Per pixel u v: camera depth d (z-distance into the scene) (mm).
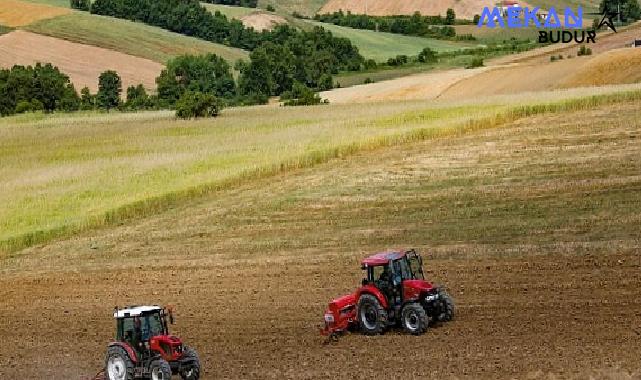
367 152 127000
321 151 125000
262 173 120500
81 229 105875
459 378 43781
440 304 53938
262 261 81125
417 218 89812
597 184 91875
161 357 45969
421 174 109188
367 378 45719
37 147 165625
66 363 55969
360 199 101562
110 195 116500
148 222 105562
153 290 75875
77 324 67188
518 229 79312
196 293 72625
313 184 112125
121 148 155125
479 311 56750
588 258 66938
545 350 47031
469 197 94875
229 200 110250
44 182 129125
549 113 135875
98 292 78000
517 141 119438
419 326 52312
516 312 55562
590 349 46375
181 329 61406
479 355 47438
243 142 143750
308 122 160125
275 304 65750
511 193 93750
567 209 83875
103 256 92875
